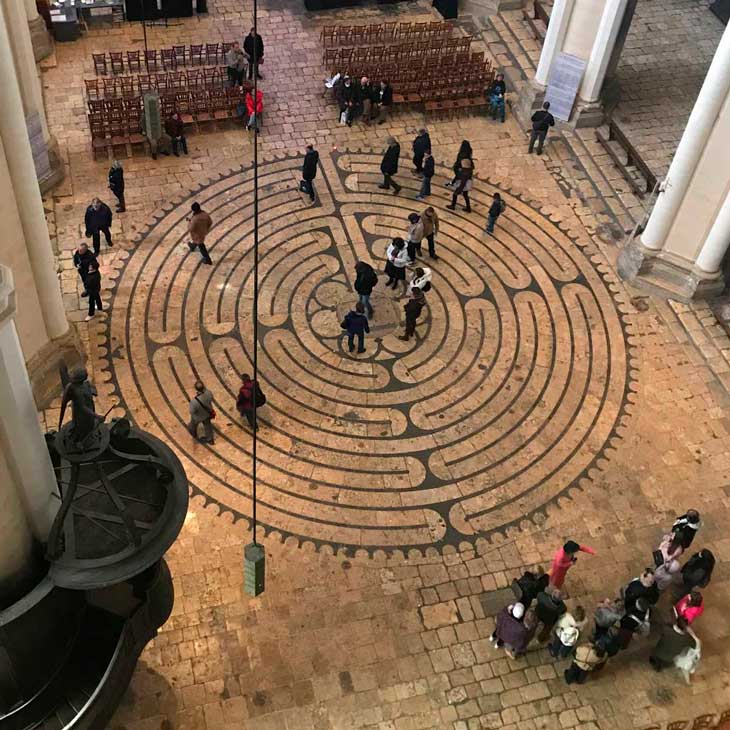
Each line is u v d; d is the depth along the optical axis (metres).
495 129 30.28
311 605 19.17
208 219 24.39
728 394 23.67
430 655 18.66
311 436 21.94
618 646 17.83
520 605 17.84
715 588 20.03
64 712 13.16
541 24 33.81
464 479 21.47
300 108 30.23
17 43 23.70
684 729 17.78
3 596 12.09
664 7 34.91
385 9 34.50
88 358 22.92
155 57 30.55
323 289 25.09
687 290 25.36
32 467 11.46
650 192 28.06
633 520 21.05
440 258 26.11
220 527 20.16
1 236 18.62
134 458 12.10
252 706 17.70
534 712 18.03
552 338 24.48
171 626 18.58
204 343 23.58
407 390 23.05
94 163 27.77
